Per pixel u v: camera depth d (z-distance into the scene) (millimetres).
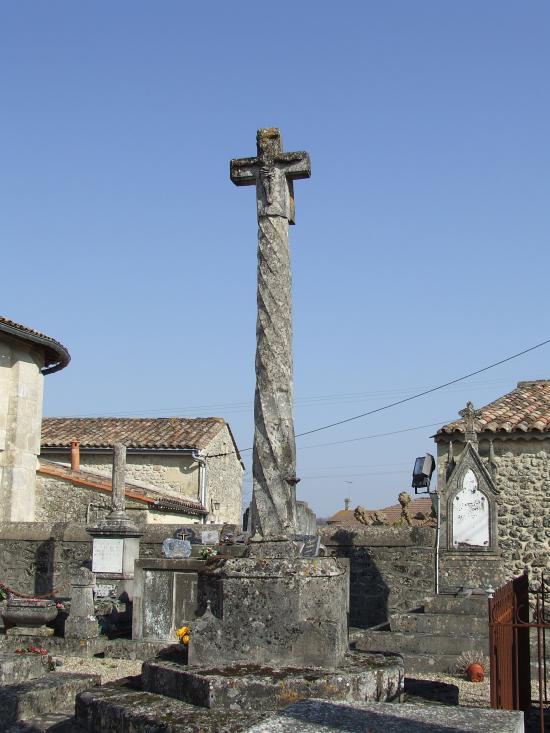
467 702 8594
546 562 17891
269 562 5715
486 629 11570
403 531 15062
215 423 28688
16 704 6992
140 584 12094
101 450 26688
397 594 14859
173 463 26688
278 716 3748
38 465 22406
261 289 6445
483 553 13484
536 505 18219
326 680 5012
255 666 5355
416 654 11156
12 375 19781
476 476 13766
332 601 5707
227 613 5668
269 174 6547
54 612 12281
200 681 5074
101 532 14789
